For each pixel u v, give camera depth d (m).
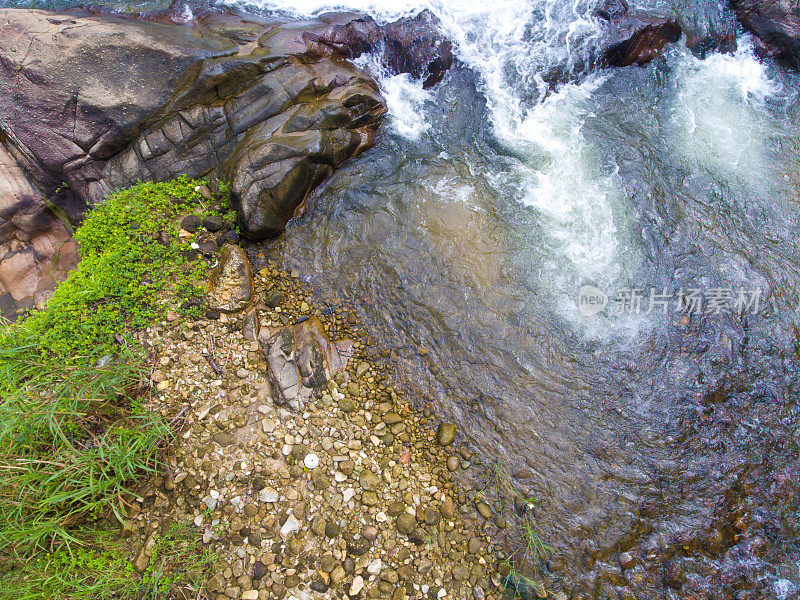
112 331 5.14
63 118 5.47
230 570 4.43
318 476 4.75
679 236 5.95
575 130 6.45
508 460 5.03
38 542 4.21
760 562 4.81
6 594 4.07
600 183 6.16
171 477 4.68
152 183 5.74
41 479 4.34
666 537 4.84
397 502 4.77
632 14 6.69
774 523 4.94
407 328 5.46
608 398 5.28
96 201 5.70
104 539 4.49
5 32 5.45
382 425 5.07
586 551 4.77
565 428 5.16
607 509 4.91
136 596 4.31
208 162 5.80
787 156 6.48
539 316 5.54
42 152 5.50
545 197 6.06
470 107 6.49
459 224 5.89
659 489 4.99
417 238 5.82
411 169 6.15
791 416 5.34
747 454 5.16
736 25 7.03
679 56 6.92
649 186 6.17
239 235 5.72
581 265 5.77
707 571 4.75
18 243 5.68
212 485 4.68
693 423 5.23
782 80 6.99
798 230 6.09
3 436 4.44
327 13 6.50
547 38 6.64
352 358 5.33
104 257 5.33
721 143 6.48
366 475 4.80
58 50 5.43
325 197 5.95
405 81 6.57
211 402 4.98
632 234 5.93
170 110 5.61
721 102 6.77
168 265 5.42
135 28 5.67
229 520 4.58
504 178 6.15
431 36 6.44
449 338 5.43
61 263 5.71
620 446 5.11
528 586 4.62
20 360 4.91
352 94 5.95
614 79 6.77
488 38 6.62
